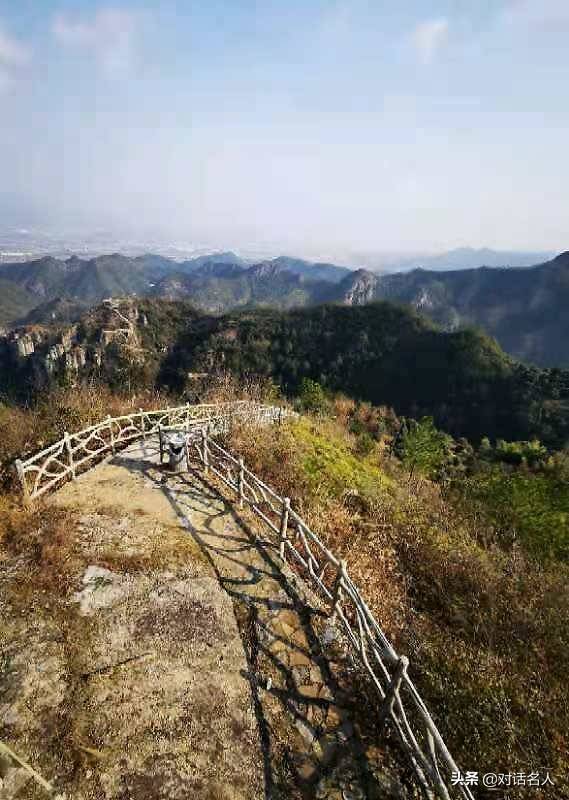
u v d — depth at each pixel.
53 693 6.31
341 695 6.96
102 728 5.96
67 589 8.13
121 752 5.73
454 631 9.30
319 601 8.83
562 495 14.50
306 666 7.35
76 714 6.06
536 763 6.05
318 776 5.82
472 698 7.09
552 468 17.62
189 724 6.19
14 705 6.09
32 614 7.54
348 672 7.36
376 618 9.32
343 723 6.53
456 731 6.66
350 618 8.88
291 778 5.75
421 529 13.51
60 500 10.94
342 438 26.05
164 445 14.39
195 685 6.74
